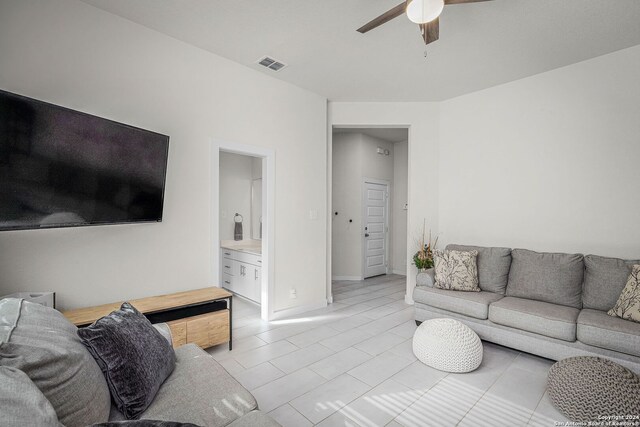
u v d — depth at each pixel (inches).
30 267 83.7
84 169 76.1
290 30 106.5
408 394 84.0
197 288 116.6
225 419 49.0
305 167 157.1
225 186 195.8
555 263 115.6
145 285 104.5
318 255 163.3
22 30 82.4
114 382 50.0
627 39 110.7
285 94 147.9
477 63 129.3
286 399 81.5
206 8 95.0
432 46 116.3
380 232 259.0
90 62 93.4
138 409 49.5
